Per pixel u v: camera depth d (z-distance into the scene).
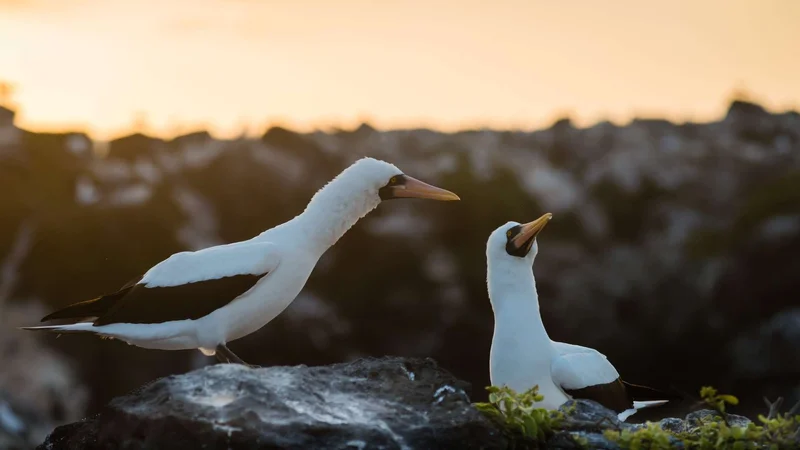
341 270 35.91
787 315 34.72
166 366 31.69
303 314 34.41
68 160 36.84
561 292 37.81
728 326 36.22
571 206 40.25
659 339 36.84
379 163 10.16
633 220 41.09
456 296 35.84
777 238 36.22
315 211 9.95
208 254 9.62
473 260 37.00
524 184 40.41
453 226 37.91
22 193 34.84
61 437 8.98
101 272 33.16
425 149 41.81
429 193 10.04
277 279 9.62
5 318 31.53
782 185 38.88
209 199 37.31
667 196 41.59
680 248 39.03
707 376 35.97
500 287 10.88
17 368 30.27
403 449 7.90
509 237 10.85
